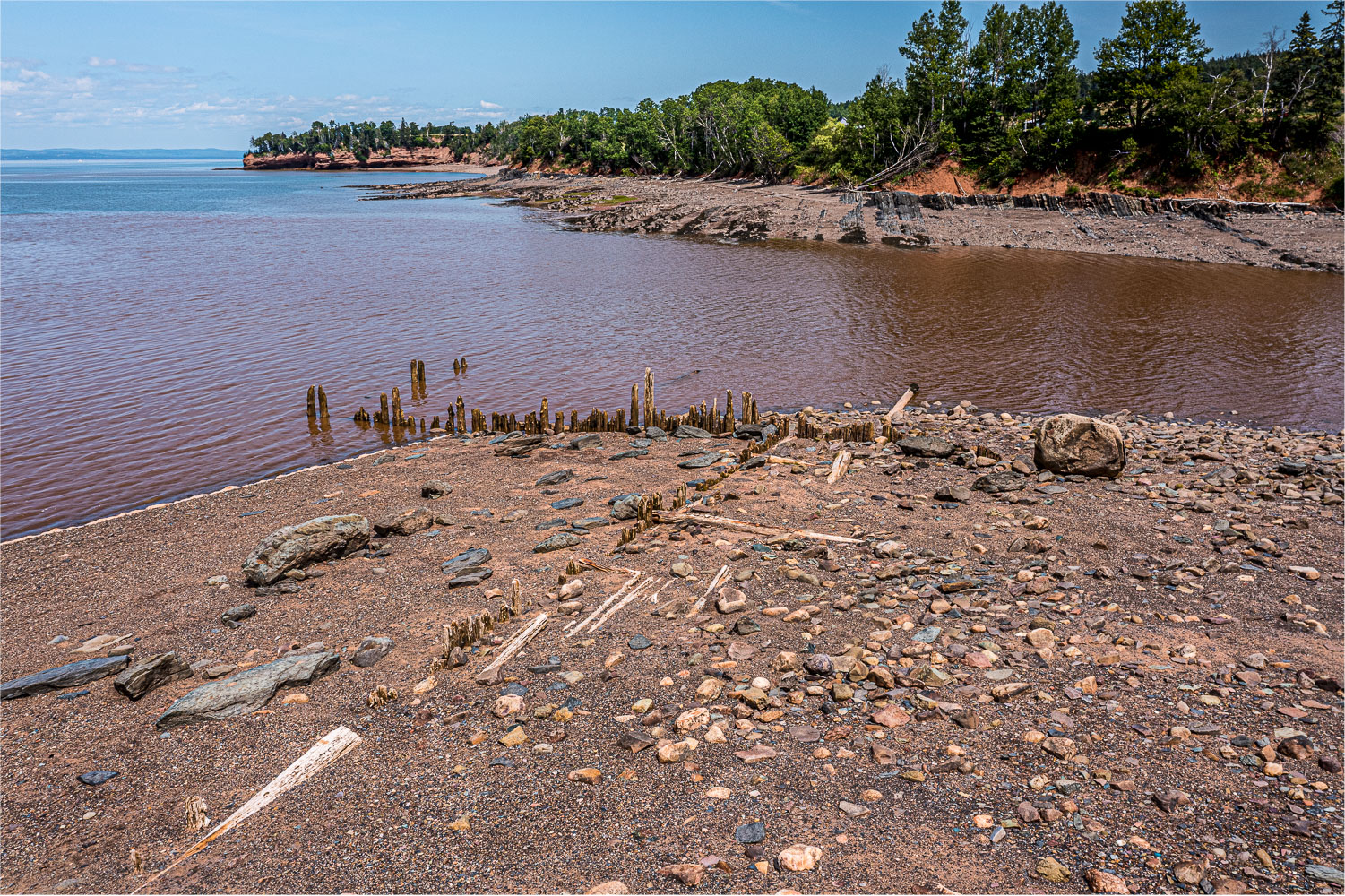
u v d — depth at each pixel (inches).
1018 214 3681.1
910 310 1852.9
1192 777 286.8
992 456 775.1
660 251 3016.7
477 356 1409.9
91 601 537.0
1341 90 3457.2
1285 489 649.0
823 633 416.2
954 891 237.1
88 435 991.0
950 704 338.0
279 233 3676.2
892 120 4520.2
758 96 6939.0
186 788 319.3
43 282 2161.7
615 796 292.4
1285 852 246.4
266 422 1051.3
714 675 377.4
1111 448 698.8
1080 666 370.3
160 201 6614.2
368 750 333.4
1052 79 4362.7
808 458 805.2
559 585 499.2
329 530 577.3
